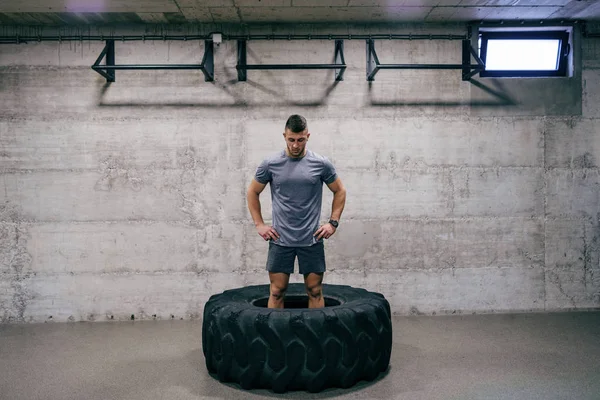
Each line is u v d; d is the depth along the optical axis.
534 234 4.43
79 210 4.27
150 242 4.29
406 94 4.37
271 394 2.70
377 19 4.23
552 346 3.46
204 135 4.30
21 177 4.25
